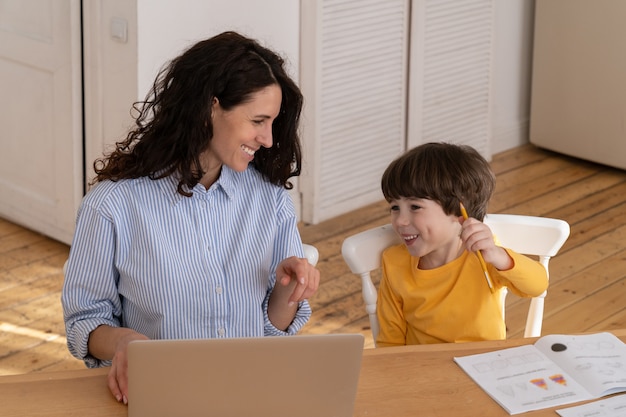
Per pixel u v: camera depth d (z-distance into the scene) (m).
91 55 4.20
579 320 3.95
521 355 2.04
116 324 2.11
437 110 5.45
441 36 5.31
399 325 2.47
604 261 4.53
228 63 1.93
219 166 2.07
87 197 2.03
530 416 1.83
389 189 2.37
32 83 4.47
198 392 1.70
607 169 5.82
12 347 3.67
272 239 2.14
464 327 2.38
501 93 6.00
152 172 2.01
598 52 5.61
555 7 5.75
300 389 1.72
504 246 2.52
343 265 4.50
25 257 4.46
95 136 4.32
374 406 1.86
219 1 4.27
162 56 4.11
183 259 2.04
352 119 4.99
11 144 4.69
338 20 4.75
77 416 1.81
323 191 4.97
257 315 2.14
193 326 2.08
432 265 2.42
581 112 5.78
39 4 4.32
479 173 2.35
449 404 1.88
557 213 5.14
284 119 2.08
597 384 1.93
